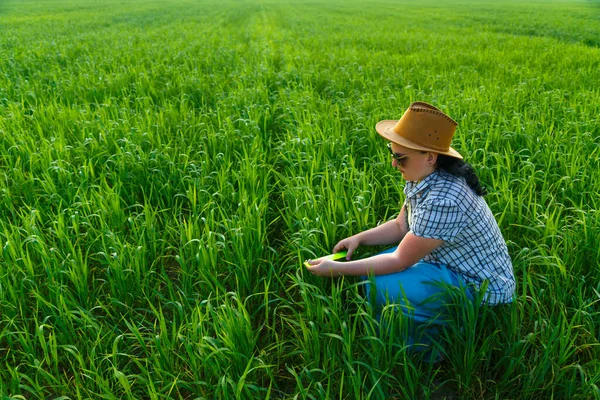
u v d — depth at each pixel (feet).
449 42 50.37
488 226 8.68
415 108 8.00
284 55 39.11
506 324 9.32
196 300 9.52
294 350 9.21
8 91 26.48
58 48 44.29
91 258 12.01
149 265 11.95
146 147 18.34
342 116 22.43
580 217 12.10
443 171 8.51
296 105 22.77
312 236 11.37
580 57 36.76
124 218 13.04
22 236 12.48
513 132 18.08
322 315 9.28
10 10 129.39
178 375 8.47
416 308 9.16
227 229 11.85
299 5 181.78
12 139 17.93
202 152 17.20
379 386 7.86
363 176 14.32
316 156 16.84
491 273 8.91
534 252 11.41
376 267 9.13
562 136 17.69
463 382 8.95
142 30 69.46
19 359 9.56
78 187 14.21
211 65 36.01
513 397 8.70
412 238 8.56
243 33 70.64
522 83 26.43
